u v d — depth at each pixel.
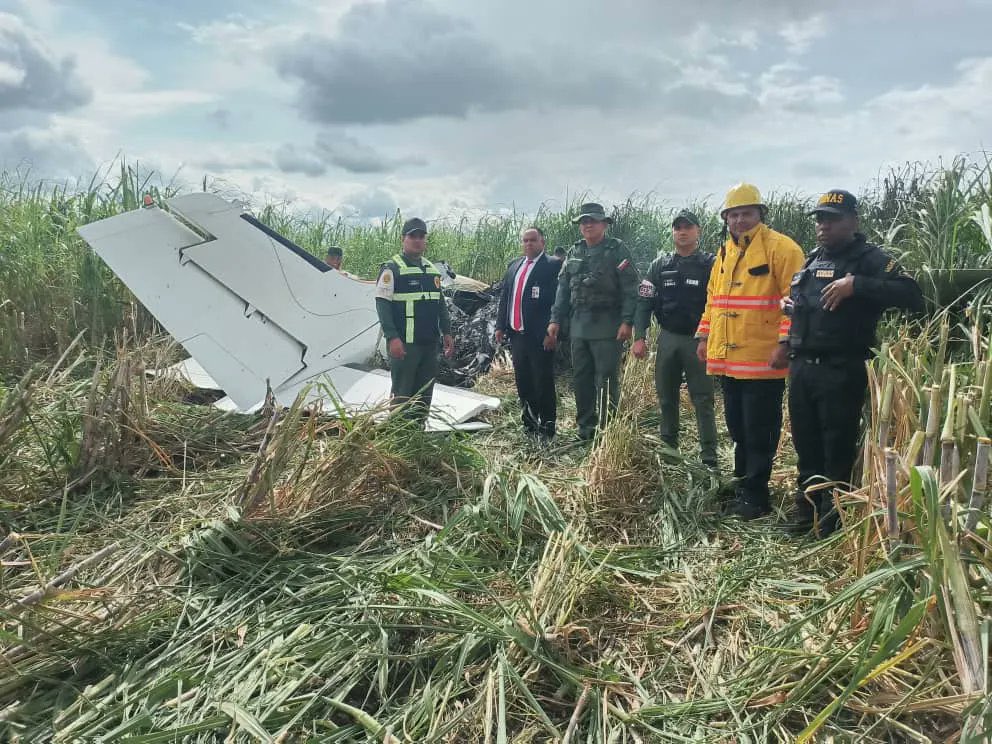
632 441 3.80
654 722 2.00
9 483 3.40
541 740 1.95
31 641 2.12
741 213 3.47
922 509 1.98
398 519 3.32
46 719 1.97
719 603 2.59
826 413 3.09
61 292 6.45
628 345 6.29
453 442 3.99
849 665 2.02
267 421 4.42
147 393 4.42
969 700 1.72
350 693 2.11
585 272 4.70
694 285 4.14
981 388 2.38
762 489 3.52
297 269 4.96
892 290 2.82
